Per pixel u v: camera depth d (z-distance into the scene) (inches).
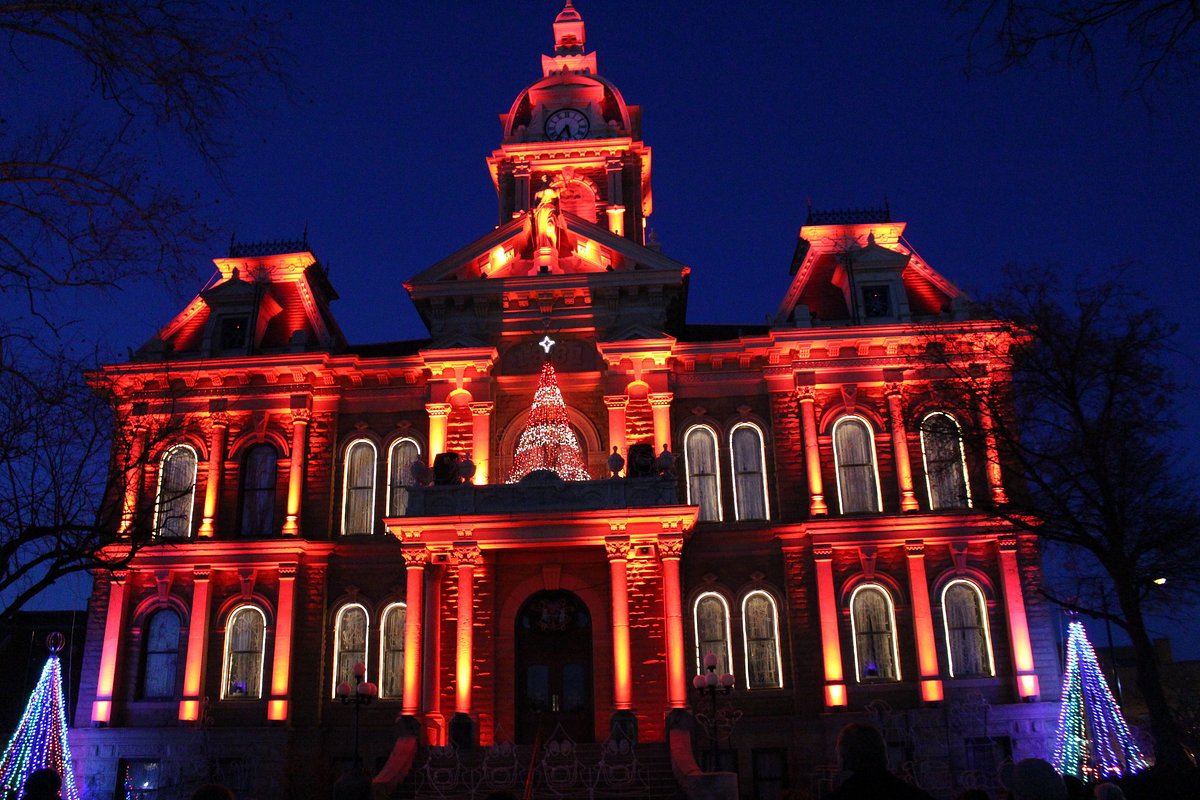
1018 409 1111.6
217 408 1380.4
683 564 1302.9
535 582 1285.7
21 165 474.0
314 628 1302.9
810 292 1453.0
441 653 1243.8
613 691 1208.8
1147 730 1366.9
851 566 1286.9
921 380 1336.1
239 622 1317.7
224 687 1291.8
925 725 1194.6
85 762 1251.2
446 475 1262.3
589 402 1373.0
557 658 1274.6
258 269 1498.5
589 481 1232.8
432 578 1227.9
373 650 1298.0
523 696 1261.1
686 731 1098.7
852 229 1471.5
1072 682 1212.5
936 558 1285.7
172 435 982.4
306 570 1327.5
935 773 1177.4
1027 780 259.9
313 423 1391.5
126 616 1320.1
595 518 1205.7
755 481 1344.7
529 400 1378.0
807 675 1246.9
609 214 1631.4
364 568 1332.4
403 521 1208.8
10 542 634.2
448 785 1043.9
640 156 1737.2
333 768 1256.8
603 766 1030.4
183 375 1390.3
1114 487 1016.9
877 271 1413.6
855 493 1326.3
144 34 431.5
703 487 1343.5
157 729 1255.5
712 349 1366.9
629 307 1405.0
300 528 1343.5
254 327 1434.5
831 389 1350.9
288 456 1374.3
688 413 1369.3
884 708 1222.9
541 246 1429.6
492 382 1375.5
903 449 1316.4
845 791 228.5
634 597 1243.2
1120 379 1045.8
